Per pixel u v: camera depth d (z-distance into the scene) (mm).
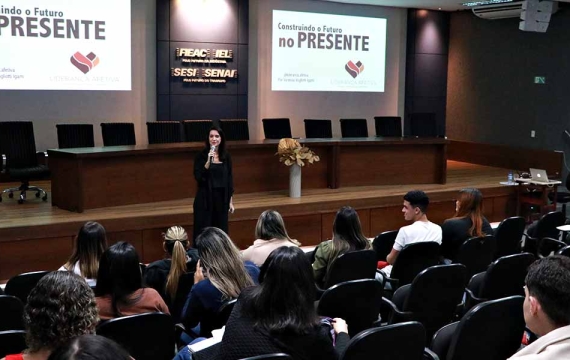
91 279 3850
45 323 1787
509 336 2834
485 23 12477
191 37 10469
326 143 8203
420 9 12758
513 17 11664
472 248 4812
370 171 8633
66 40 9555
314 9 11766
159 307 3236
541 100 11523
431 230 4914
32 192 8242
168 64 10375
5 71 9148
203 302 3199
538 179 8938
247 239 7188
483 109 12680
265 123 10375
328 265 4383
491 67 12438
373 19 12336
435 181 9023
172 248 4199
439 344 2902
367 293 3352
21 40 9211
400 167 8789
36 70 9375
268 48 11461
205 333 3293
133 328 2822
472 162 12859
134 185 7086
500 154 12227
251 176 7945
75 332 1813
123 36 10000
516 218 5777
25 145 7633
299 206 7441
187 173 7473
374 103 12625
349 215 4383
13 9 9117
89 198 6762
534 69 11609
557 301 1769
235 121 10016
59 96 9656
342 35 12078
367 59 12398
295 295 2150
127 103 10297
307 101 11938
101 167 6797
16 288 3824
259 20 11328
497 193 9016
